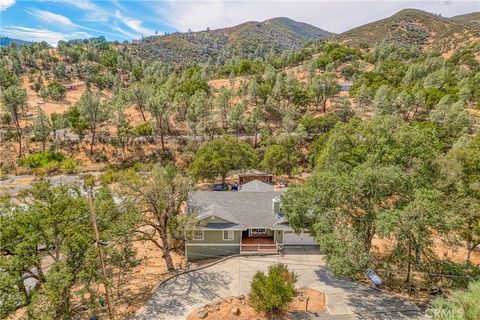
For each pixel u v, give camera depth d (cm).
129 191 2350
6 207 1870
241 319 1898
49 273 1648
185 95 7619
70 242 1769
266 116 7625
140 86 7838
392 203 2184
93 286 2261
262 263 2577
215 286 2266
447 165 2488
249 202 2986
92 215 1678
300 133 5994
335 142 3112
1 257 1605
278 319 1900
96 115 6234
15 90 6400
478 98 7300
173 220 2533
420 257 2150
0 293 1515
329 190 2167
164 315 1955
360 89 7631
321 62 11844
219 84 10094
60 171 5544
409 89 7600
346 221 2212
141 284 2319
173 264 2641
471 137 4822
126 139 6300
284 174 5222
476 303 1070
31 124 6738
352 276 1973
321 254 2712
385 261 2398
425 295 2138
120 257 2098
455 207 2278
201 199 2983
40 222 1770
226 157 4303
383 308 2005
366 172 2141
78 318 1955
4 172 5391
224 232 2697
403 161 2559
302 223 2377
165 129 6881
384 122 2902
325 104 7944
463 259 2581
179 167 5816
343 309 1997
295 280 2061
